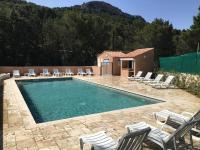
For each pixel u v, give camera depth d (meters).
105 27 48.28
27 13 44.50
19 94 13.76
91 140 5.10
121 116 8.84
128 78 22.69
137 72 23.97
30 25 41.12
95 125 7.70
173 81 18.45
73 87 20.30
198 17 29.33
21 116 8.78
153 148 5.80
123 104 13.57
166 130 7.19
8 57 37.84
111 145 4.84
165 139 5.19
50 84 22.25
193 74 16.56
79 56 44.66
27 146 5.93
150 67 24.92
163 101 12.48
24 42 39.94
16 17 39.56
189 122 4.84
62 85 21.56
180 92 15.23
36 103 13.97
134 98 15.09
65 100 14.81
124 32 52.38
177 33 42.66
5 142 6.19
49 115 11.18
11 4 48.75
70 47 43.94
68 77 25.56
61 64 43.19
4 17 38.16
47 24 43.69
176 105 11.00
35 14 45.19
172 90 16.12
